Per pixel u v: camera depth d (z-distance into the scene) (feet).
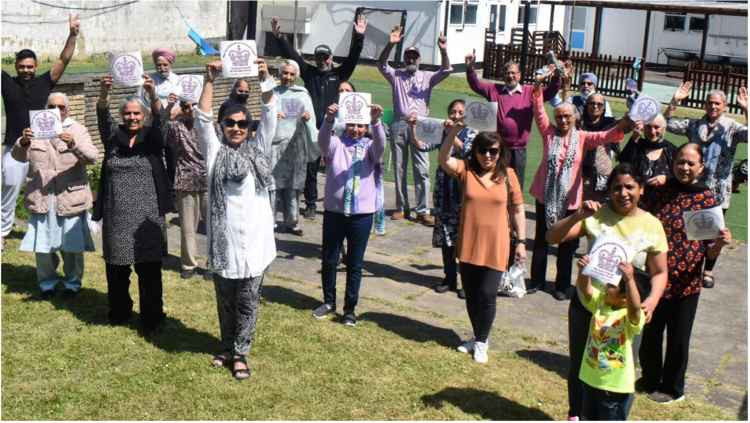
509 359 24.23
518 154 33.60
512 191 24.11
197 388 21.25
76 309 25.68
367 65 94.38
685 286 21.75
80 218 26.03
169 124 27.84
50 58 83.51
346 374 22.45
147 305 24.04
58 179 25.53
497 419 20.71
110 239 23.52
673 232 21.72
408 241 35.19
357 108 24.90
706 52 107.55
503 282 29.22
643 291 19.44
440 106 72.33
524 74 80.23
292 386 21.65
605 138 28.58
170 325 24.85
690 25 108.17
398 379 22.39
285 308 26.84
